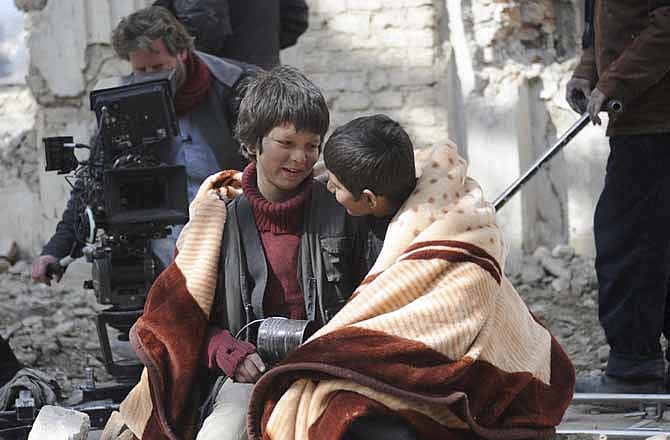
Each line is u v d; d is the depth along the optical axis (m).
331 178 5.47
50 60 14.00
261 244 5.80
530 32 13.67
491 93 13.50
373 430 5.15
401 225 5.37
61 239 8.26
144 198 7.46
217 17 8.76
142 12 7.95
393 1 13.56
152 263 7.63
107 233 7.75
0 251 14.12
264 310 5.77
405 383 5.11
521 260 13.38
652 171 7.80
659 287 7.89
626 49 7.71
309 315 5.71
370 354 5.12
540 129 13.70
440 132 13.56
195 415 5.82
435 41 13.56
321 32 13.69
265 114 5.61
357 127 5.41
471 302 5.23
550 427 5.51
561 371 5.70
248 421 5.31
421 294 5.26
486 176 13.52
